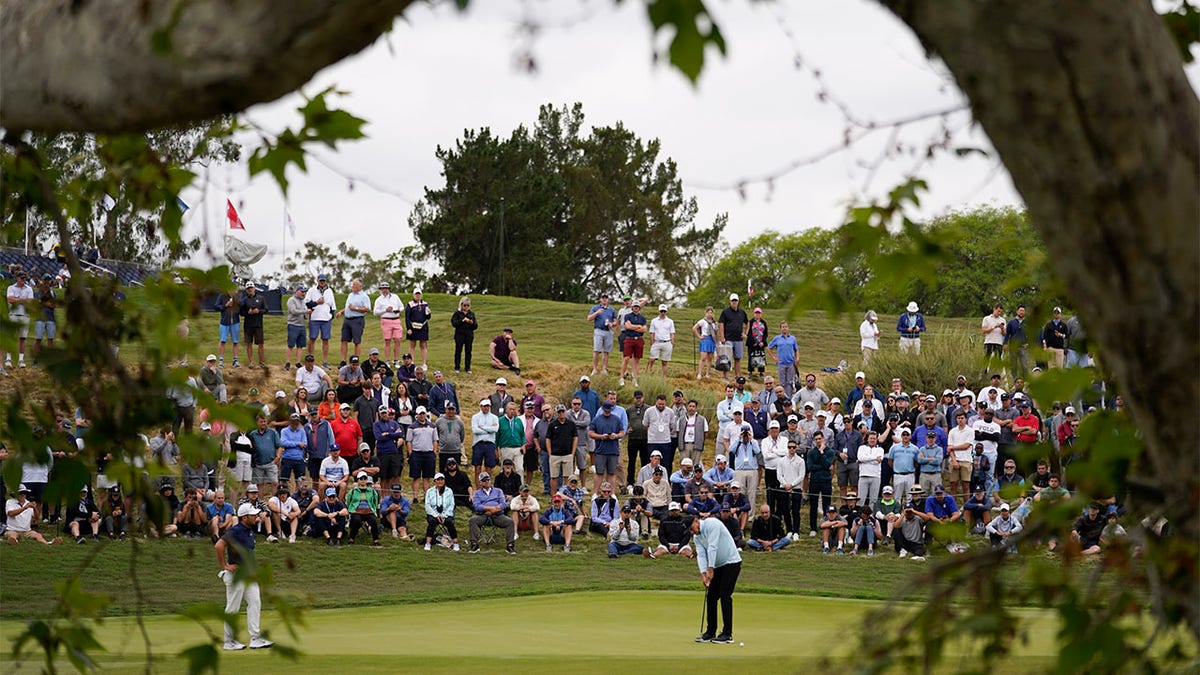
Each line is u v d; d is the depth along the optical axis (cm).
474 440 6738
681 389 8688
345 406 7188
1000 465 6531
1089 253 605
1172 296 599
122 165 1104
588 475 7469
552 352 11038
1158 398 631
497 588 5150
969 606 811
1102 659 773
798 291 806
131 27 631
